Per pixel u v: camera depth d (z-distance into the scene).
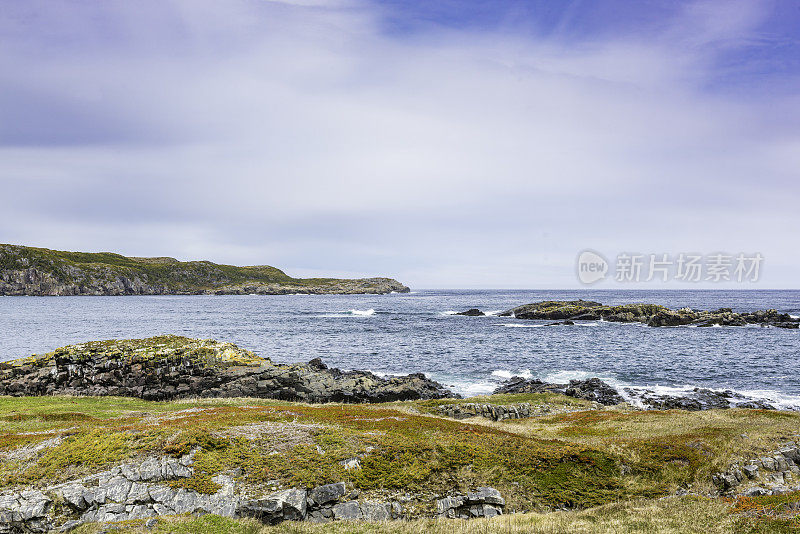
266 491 22.12
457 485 24.23
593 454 28.06
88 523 19.27
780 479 25.67
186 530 18.56
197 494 21.67
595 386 62.38
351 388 59.62
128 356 61.22
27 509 19.33
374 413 38.25
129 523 19.30
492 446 28.31
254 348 102.38
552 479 25.72
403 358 90.56
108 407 46.38
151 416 38.81
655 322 144.50
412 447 26.86
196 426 29.33
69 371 59.81
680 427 36.28
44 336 116.12
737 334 122.56
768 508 19.89
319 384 60.00
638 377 72.62
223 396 57.66
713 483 25.70
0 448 26.33
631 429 36.91
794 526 17.56
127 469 23.05
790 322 141.12
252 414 36.06
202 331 132.50
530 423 43.38
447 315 192.25
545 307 181.00
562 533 18.84
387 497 22.92
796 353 92.12
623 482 25.75
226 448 25.78
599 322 156.62
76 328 135.75
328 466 24.56
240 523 19.44
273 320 168.62
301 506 20.98
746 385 66.94
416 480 24.25
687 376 72.88
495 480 24.98
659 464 27.39
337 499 22.42
